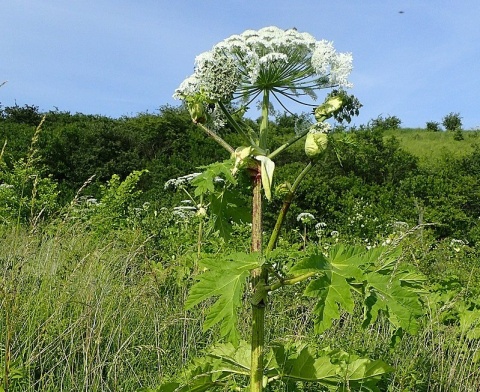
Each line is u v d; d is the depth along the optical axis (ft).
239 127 9.46
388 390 12.09
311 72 9.45
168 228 27.45
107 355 13.32
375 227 43.98
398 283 8.07
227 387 9.72
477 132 157.17
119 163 75.15
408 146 134.10
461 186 54.60
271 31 9.52
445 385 13.01
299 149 55.57
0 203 31.76
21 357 11.85
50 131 75.82
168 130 79.87
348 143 8.98
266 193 8.96
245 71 9.50
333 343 13.93
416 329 7.90
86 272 16.58
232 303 7.93
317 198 47.39
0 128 73.92
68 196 56.80
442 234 51.29
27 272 16.20
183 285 18.10
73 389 12.30
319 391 11.47
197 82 9.36
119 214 32.22
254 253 8.59
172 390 9.85
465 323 16.22
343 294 7.67
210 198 10.15
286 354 9.95
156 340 13.98
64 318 14.56
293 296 17.56
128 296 16.42
